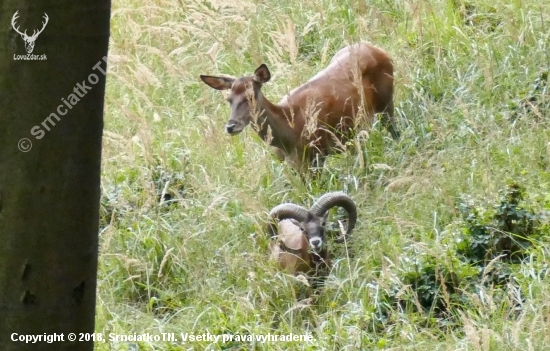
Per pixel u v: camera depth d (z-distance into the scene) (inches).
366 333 525.3
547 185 666.8
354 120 729.6
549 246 587.5
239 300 572.4
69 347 294.7
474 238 600.7
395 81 839.1
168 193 737.0
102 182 745.0
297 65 828.6
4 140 278.4
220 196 641.0
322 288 600.4
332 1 1011.3
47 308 288.4
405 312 554.3
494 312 518.0
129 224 693.9
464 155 724.0
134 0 1051.9
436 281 546.6
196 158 772.6
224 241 662.5
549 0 956.0
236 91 716.7
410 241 610.9
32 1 270.7
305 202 702.5
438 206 666.8
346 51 811.4
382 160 739.4
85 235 291.6
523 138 742.5
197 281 621.0
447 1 991.0
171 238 653.3
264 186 730.2
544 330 474.9
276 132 733.9
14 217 281.1
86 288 296.5
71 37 276.2
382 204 674.2
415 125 799.7
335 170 730.2
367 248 634.2
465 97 826.2
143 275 639.1
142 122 748.6
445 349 501.0
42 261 284.8
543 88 808.9
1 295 285.7
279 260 617.9
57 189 282.7
